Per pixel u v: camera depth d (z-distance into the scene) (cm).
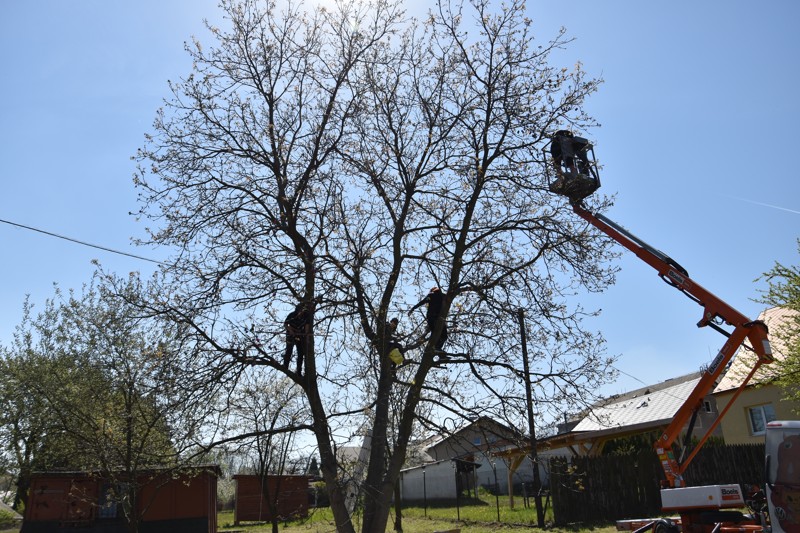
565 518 1884
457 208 984
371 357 840
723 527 957
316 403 870
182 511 1923
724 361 1102
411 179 988
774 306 1636
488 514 2345
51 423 1488
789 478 784
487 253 967
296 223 927
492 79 989
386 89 991
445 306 909
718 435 2891
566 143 990
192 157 936
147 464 1020
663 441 1141
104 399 1102
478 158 952
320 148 964
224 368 847
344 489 862
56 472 1728
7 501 3400
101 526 1842
